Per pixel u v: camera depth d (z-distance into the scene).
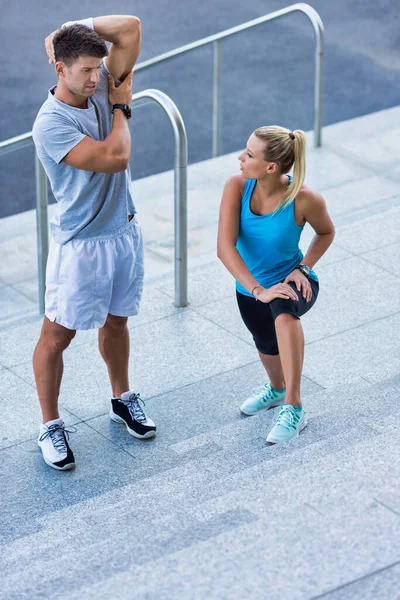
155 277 7.45
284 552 3.18
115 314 5.28
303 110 12.12
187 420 5.62
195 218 8.60
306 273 4.98
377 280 7.00
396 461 3.75
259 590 3.01
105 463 5.28
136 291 5.29
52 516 4.64
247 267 5.02
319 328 6.41
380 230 7.75
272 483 3.70
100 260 5.02
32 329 6.82
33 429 5.64
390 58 13.86
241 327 6.58
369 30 14.78
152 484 4.71
